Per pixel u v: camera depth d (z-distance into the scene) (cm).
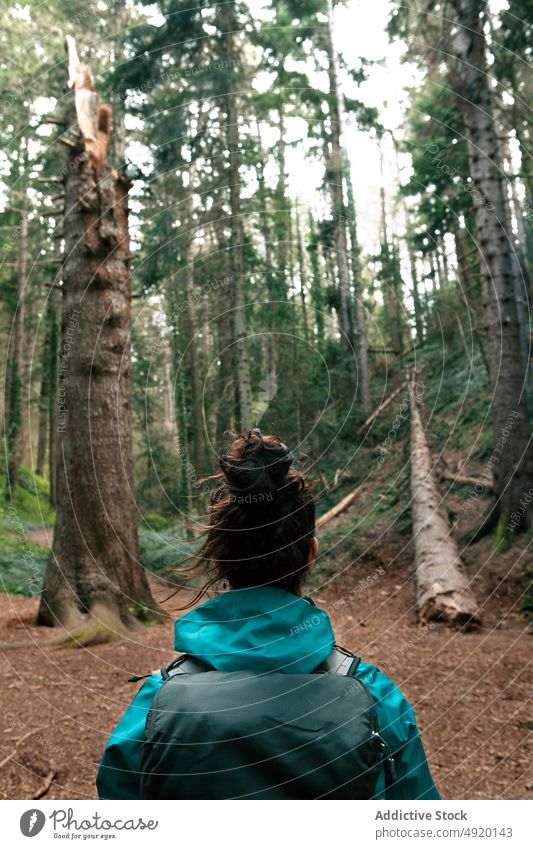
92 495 560
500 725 321
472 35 719
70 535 551
